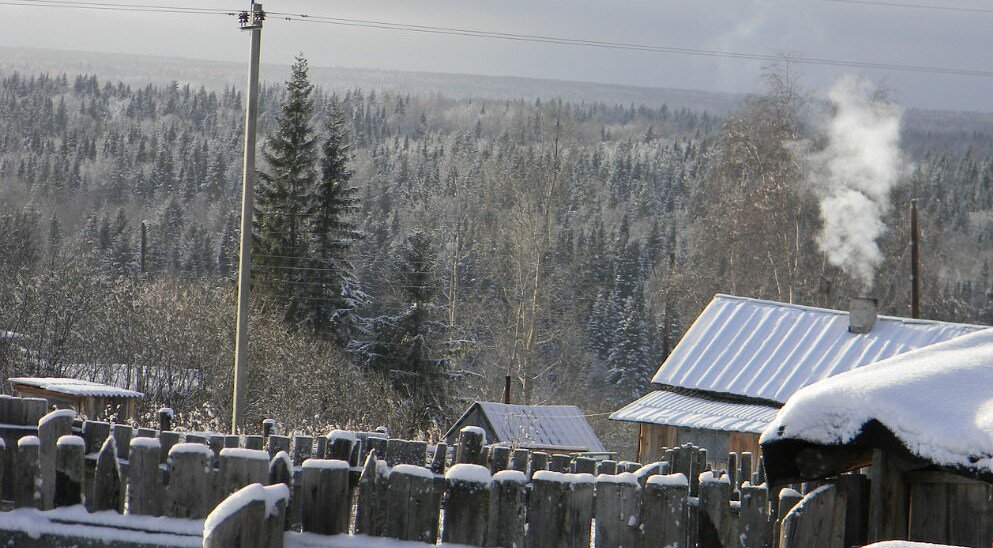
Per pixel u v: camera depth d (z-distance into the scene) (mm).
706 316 27562
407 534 6055
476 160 117062
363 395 32062
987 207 102375
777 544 5781
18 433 7113
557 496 5984
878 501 4594
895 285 39625
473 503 6008
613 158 148875
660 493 5859
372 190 121062
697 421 23812
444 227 66062
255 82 20297
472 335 47844
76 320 30484
